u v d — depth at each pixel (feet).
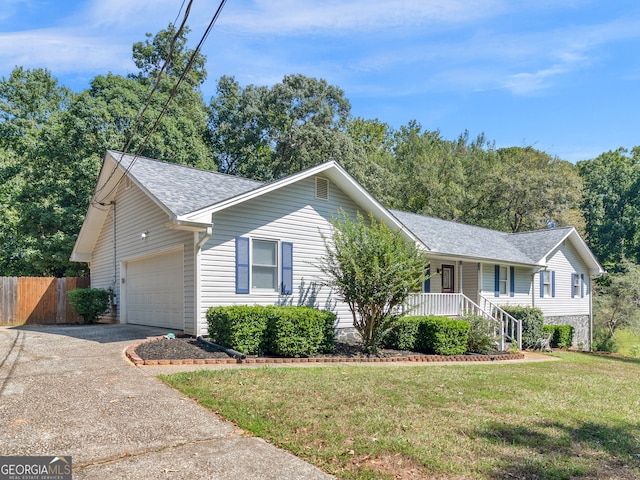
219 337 30.40
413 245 35.29
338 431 15.42
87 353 27.50
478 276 59.98
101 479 11.57
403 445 14.39
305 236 40.32
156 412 16.80
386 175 104.78
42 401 17.60
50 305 55.36
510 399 21.40
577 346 72.13
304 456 13.43
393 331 38.09
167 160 74.90
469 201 104.63
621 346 84.74
